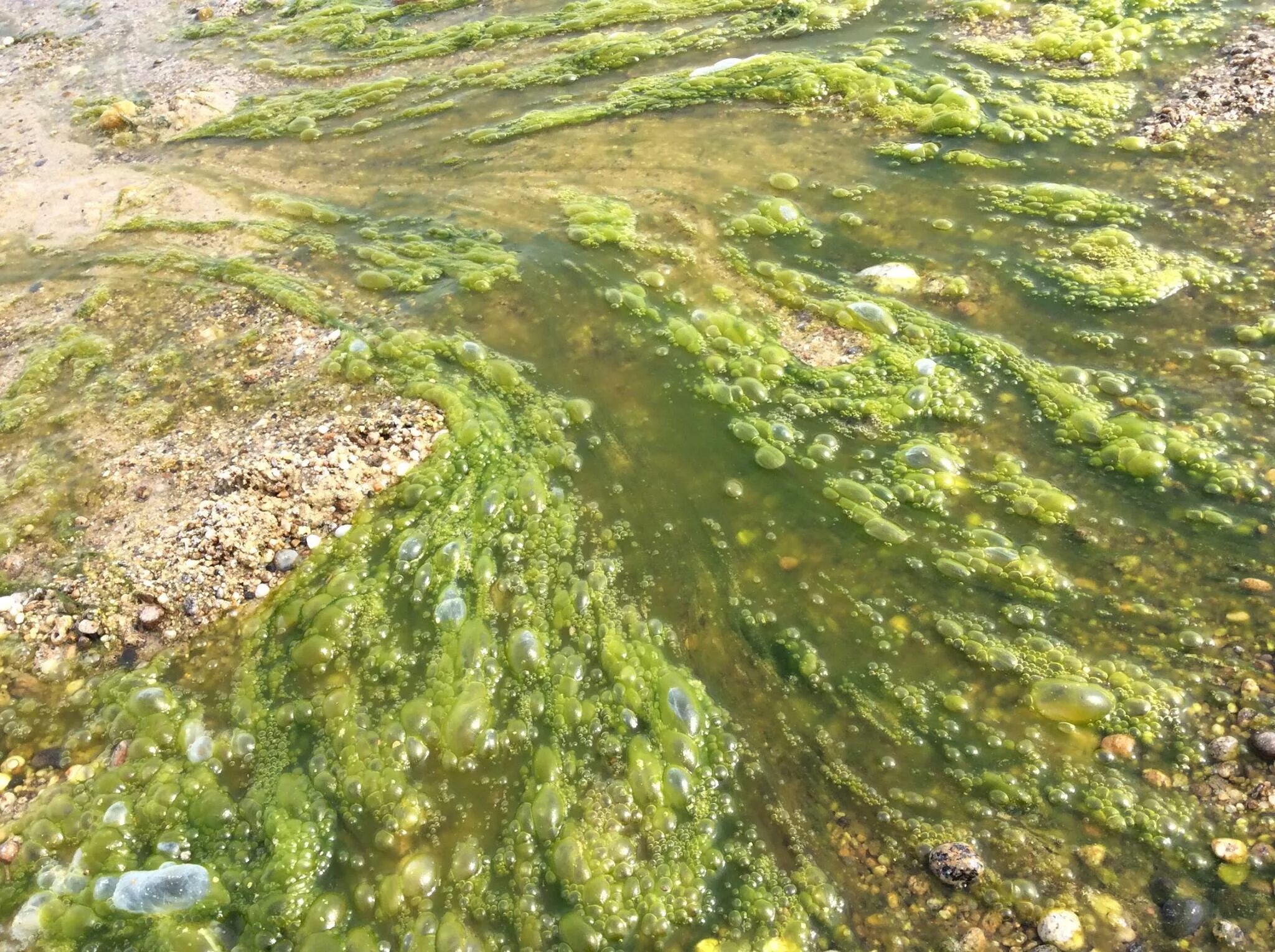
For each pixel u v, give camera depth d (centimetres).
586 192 103
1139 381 77
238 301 96
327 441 80
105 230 108
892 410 79
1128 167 93
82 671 70
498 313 91
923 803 60
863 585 70
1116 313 82
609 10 131
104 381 89
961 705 63
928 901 56
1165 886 54
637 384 84
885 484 75
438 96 122
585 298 92
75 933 59
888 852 58
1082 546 69
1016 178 95
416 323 91
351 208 106
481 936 58
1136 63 103
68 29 150
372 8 145
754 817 61
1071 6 112
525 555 74
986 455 75
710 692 66
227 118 124
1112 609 66
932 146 100
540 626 70
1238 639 63
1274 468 70
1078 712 61
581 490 78
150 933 59
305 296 95
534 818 61
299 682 69
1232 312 80
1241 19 105
